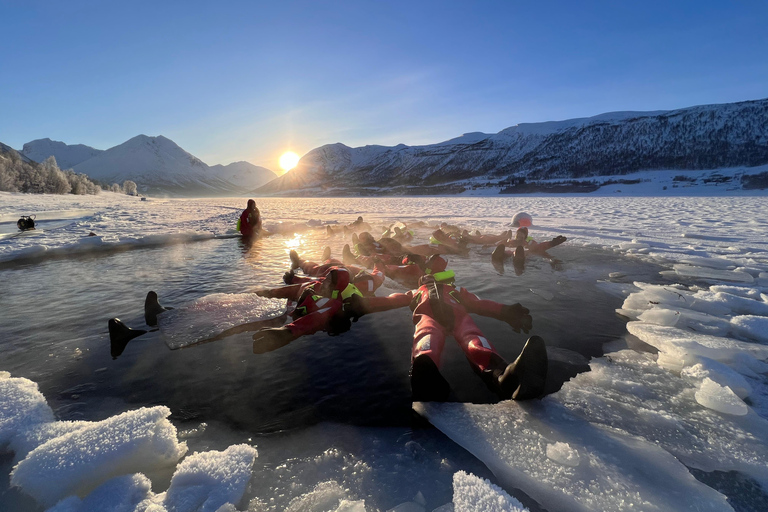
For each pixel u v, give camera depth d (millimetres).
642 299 4598
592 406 2551
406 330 3928
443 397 2645
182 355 3334
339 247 9352
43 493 1810
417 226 13523
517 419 2412
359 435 2309
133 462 2021
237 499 1809
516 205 29234
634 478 1918
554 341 3600
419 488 1901
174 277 6152
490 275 6219
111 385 2852
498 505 1707
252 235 11148
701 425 2350
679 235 10617
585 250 8461
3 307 4570
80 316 4270
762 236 10234
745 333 3689
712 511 1713
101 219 17219
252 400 2662
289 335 3596
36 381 2898
